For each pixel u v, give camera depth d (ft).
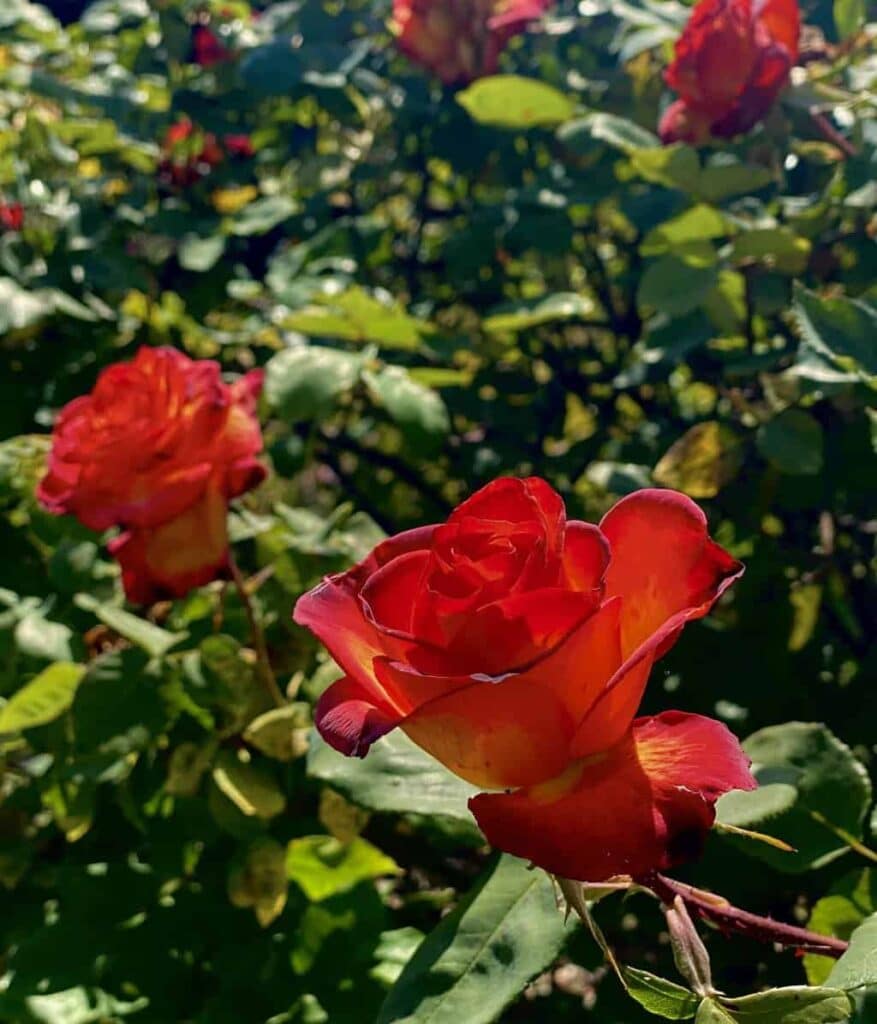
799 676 1.98
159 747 1.69
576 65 2.79
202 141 2.94
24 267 2.56
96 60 3.26
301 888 1.60
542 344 2.69
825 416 1.95
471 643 0.80
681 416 2.44
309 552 1.71
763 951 1.49
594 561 0.85
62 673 1.55
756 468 1.98
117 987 1.59
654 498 0.89
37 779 1.72
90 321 2.54
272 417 2.31
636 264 2.60
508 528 0.85
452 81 2.49
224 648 1.55
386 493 2.95
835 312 1.35
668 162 1.79
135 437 1.45
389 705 0.84
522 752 0.82
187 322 2.44
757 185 1.80
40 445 1.89
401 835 1.83
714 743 0.85
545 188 2.37
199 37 2.86
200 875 1.66
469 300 2.76
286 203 2.56
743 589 1.93
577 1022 1.84
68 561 1.82
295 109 2.88
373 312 1.96
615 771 0.84
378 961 1.53
